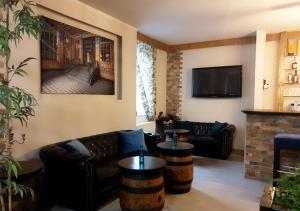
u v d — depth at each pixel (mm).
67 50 3275
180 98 6441
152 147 4055
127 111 4520
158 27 4684
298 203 1506
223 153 4918
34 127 2807
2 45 1593
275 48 5168
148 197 2396
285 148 3055
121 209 2598
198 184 3521
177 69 6438
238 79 5562
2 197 1725
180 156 3143
